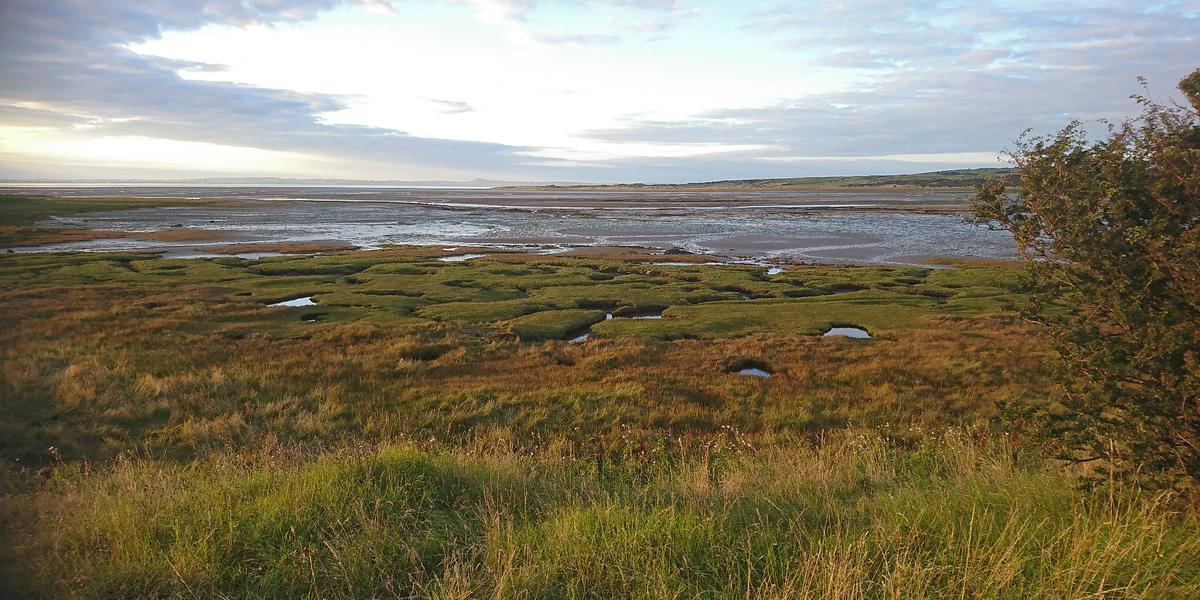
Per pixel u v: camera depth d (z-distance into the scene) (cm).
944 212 9869
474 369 1847
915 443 1149
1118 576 421
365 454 739
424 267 4206
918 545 490
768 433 1274
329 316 2702
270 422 1320
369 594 470
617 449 1165
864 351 2066
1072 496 539
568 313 2805
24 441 1153
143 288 3297
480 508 610
